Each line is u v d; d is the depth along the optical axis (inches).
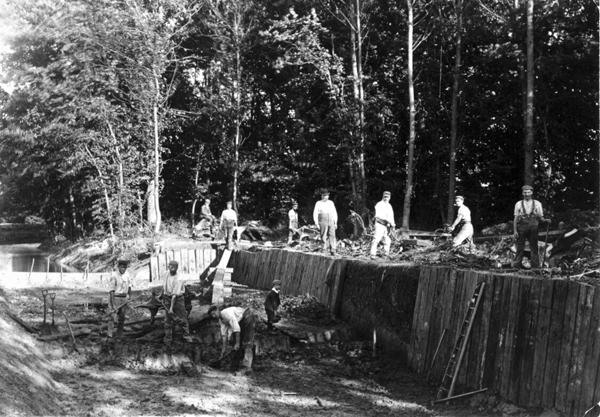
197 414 456.4
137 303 749.3
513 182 1316.4
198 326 644.7
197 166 1568.7
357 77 1220.5
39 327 590.6
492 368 482.0
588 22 1162.0
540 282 450.0
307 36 1221.7
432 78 1320.1
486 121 1268.5
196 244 1135.0
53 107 1424.7
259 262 972.6
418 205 1343.5
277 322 682.8
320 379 560.7
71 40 1398.9
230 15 1443.2
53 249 1720.0
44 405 423.2
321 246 897.5
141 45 1306.6
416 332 583.8
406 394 527.2
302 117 1408.7
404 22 1301.7
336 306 727.7
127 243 1251.2
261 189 1589.6
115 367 548.4
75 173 1438.2
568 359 419.2
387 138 1270.9
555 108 1225.4
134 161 1349.7
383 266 669.3
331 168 1349.7
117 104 1462.8
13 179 1581.0
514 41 1171.3
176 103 1604.3
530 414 438.6
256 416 460.4
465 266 573.3
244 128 1605.6
